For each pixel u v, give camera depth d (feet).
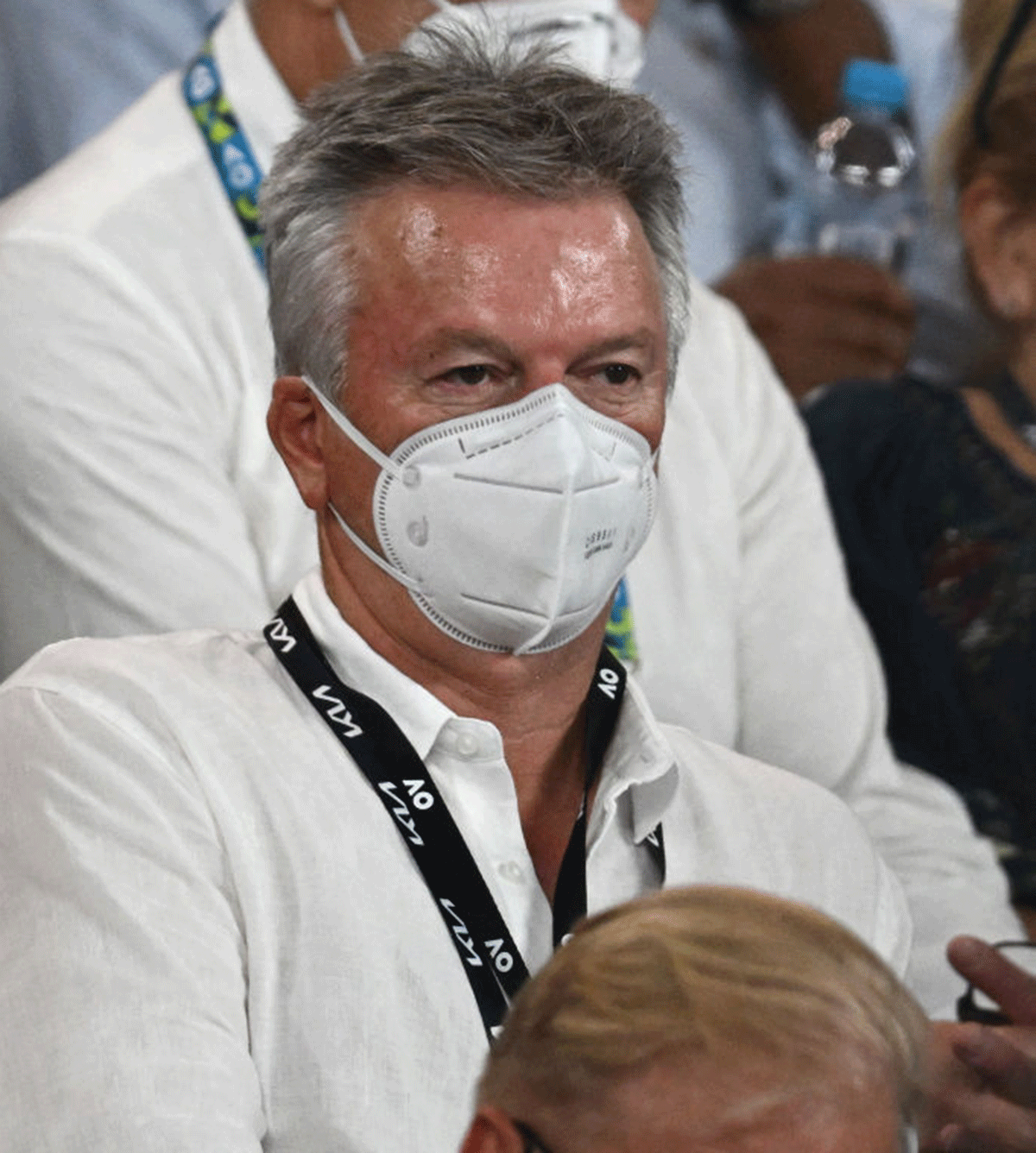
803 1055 14.44
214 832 22.95
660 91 52.85
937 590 39.47
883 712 36.42
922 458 40.40
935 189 43.06
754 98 54.39
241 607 31.71
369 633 24.67
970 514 39.75
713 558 34.91
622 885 25.11
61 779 22.95
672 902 15.65
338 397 24.12
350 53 33.94
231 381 33.24
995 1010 30.35
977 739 38.70
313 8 34.04
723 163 53.11
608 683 25.39
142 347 32.58
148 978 21.91
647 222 24.76
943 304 53.21
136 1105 21.12
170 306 33.12
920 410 40.96
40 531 32.01
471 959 23.21
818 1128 14.32
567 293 23.35
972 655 38.91
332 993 22.58
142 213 33.50
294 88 34.53
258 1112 21.99
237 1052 21.98
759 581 35.81
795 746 35.14
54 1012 21.71
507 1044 15.21
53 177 34.37
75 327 32.40
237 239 34.04
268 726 23.84
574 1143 14.46
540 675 24.44
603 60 33.86
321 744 23.90
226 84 34.81
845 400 41.73
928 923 33.96
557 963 15.43
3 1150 21.29
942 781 38.40
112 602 31.63
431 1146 22.43
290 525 32.48
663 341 24.48
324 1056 22.38
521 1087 14.80
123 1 48.37
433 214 23.45
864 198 52.80
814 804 27.12
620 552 24.25
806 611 35.81
